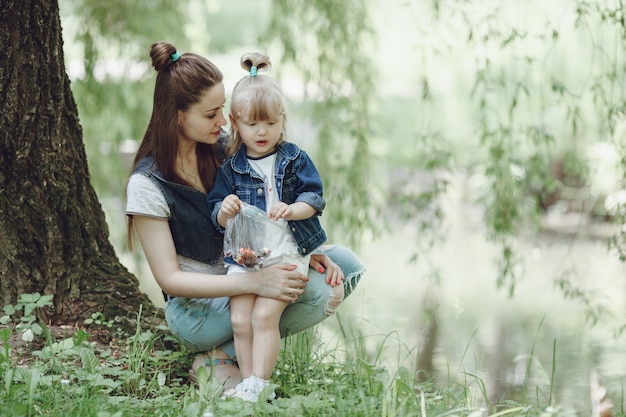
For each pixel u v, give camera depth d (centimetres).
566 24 817
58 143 425
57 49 423
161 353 388
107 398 338
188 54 370
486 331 725
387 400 344
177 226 372
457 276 1038
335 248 399
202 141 370
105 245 447
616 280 974
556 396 529
